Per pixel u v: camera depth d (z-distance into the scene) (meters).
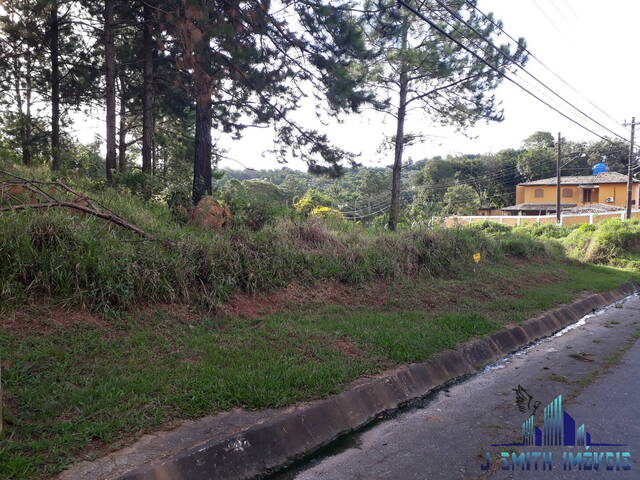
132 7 14.55
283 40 11.17
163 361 5.05
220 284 7.23
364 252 10.41
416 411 5.08
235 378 4.77
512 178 65.56
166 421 3.95
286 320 6.94
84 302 5.83
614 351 7.45
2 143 17.28
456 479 3.64
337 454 4.05
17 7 14.70
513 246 16.27
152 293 6.46
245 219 10.47
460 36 15.71
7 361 4.48
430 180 63.56
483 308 9.39
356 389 4.99
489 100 17.00
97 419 3.81
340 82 11.31
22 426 3.60
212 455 3.54
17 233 6.00
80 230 6.61
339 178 13.52
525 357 7.30
